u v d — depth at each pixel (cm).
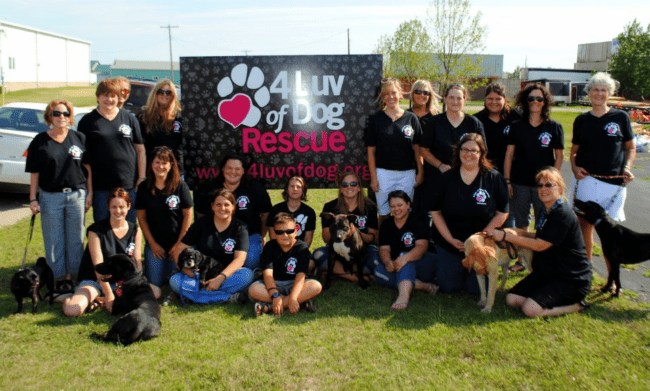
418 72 3011
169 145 520
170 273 472
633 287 472
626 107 2522
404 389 297
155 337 364
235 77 544
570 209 410
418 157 516
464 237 445
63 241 454
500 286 456
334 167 562
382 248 474
